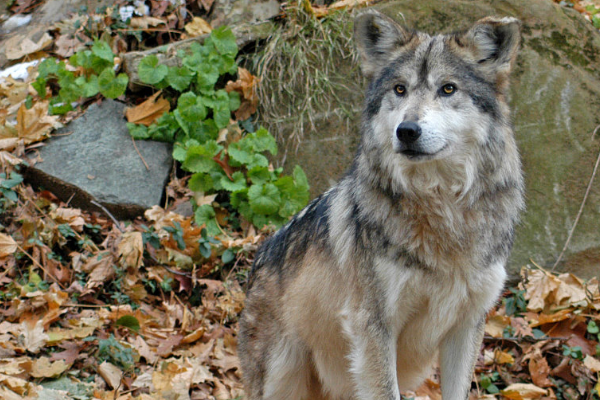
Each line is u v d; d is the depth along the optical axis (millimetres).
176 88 7305
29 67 7871
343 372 4629
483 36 4113
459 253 3980
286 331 4680
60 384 4910
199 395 5211
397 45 4344
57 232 6203
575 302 6160
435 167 3990
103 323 5578
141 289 6035
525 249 6633
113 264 6117
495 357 5887
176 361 5348
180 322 5941
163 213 6695
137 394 5023
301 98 7559
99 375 5102
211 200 6883
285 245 4840
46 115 7074
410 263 3986
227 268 6496
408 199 3992
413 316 4203
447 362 4336
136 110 7254
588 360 5754
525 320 6188
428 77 4043
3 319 5516
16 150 6812
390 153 4051
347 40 7734
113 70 7406
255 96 7539
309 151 7320
